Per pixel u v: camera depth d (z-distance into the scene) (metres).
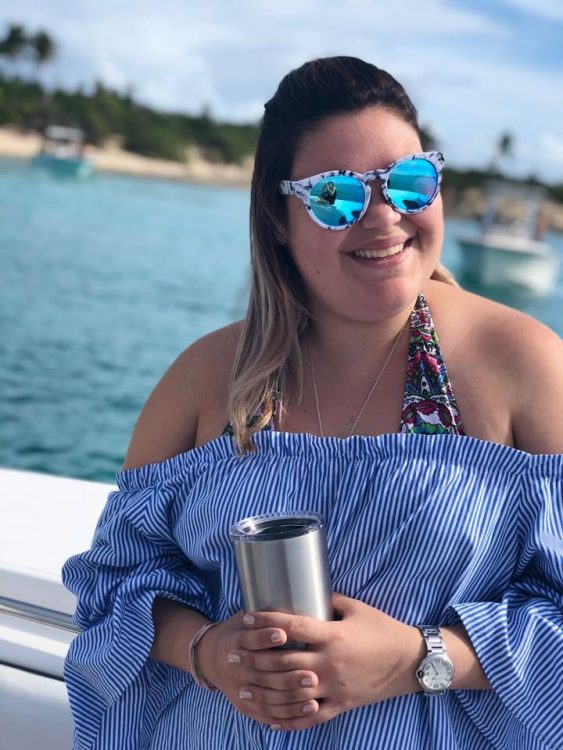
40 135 42.53
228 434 1.18
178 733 1.16
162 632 1.16
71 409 8.71
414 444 1.07
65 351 11.32
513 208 19.41
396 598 1.06
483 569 1.06
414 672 1.02
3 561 1.38
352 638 1.00
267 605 1.00
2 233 21.00
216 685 1.08
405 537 1.05
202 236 24.28
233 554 1.12
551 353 1.11
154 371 10.61
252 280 1.20
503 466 1.06
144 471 1.23
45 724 1.29
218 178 44.94
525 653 1.02
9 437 7.70
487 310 1.15
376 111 1.09
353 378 1.16
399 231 1.08
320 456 1.10
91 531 1.51
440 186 1.09
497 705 1.07
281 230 1.15
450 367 1.12
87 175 36.62
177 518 1.19
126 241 21.98
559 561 1.03
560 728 1.01
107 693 1.17
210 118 45.22
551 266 18.66
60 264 18.11
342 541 1.08
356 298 1.09
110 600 1.20
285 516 1.02
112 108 44.16
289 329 1.17
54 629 1.34
